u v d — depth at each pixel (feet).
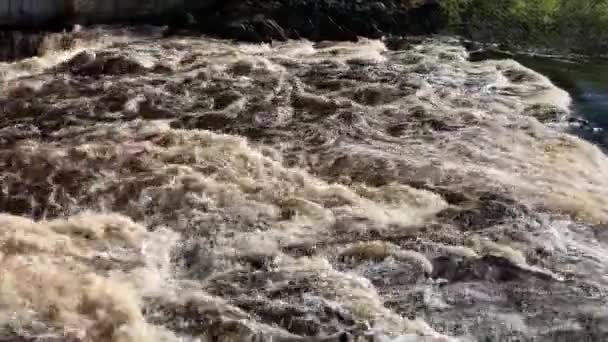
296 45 53.06
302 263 26.02
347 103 40.37
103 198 30.91
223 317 23.15
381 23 56.24
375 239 27.30
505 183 31.35
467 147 35.14
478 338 22.41
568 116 39.65
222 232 28.19
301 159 34.30
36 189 31.81
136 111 39.68
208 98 41.16
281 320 23.04
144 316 23.30
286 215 29.19
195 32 54.08
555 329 22.71
